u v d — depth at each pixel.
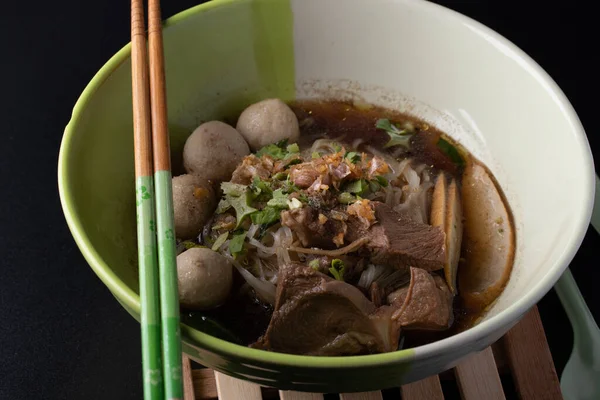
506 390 0.38
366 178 0.38
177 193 0.37
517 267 0.36
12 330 0.39
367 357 0.29
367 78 0.42
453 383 0.38
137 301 0.30
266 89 0.42
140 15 0.36
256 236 0.37
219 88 0.41
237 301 0.36
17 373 0.38
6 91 0.47
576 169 0.35
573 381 0.38
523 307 0.30
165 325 0.28
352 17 0.41
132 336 0.39
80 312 0.40
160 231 0.30
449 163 0.41
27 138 0.45
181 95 0.40
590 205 0.33
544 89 0.37
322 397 0.36
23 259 0.42
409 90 0.42
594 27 0.50
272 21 0.41
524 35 0.50
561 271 0.31
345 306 0.33
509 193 0.39
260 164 0.38
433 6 0.40
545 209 0.36
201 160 0.38
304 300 0.33
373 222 0.36
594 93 0.47
